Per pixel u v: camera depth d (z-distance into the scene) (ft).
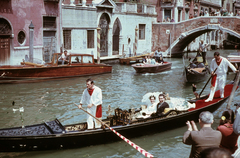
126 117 22.57
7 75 43.29
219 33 148.56
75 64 51.55
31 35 50.16
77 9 69.31
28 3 56.49
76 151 20.63
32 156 19.63
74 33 69.56
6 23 52.34
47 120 27.89
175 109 25.72
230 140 14.34
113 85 46.09
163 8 110.93
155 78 53.93
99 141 21.58
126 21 88.58
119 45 87.86
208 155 7.15
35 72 45.60
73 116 29.37
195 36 106.83
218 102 28.89
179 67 71.77
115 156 20.31
